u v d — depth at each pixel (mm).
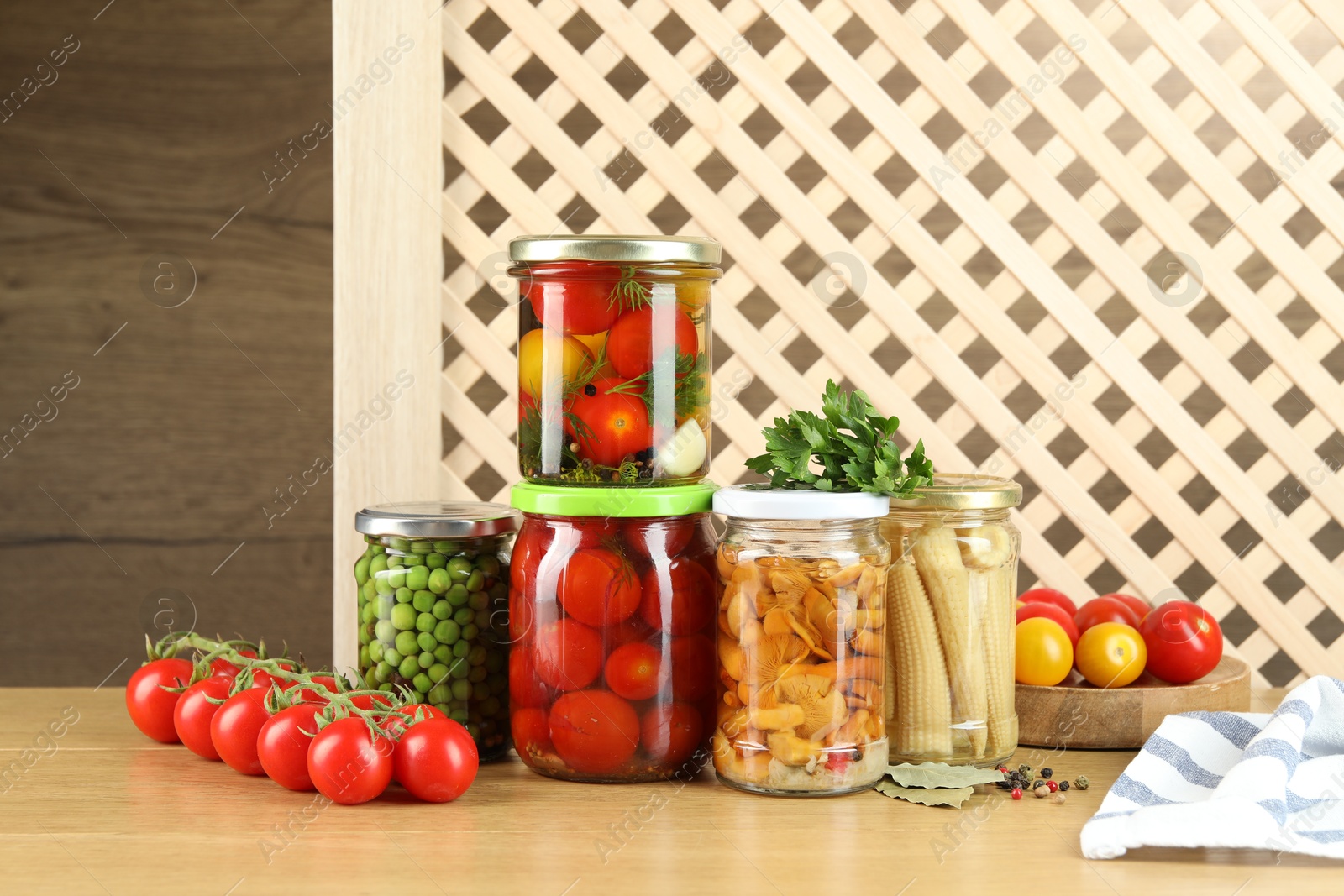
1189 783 883
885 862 784
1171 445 1832
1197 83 1354
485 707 987
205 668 1051
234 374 1928
